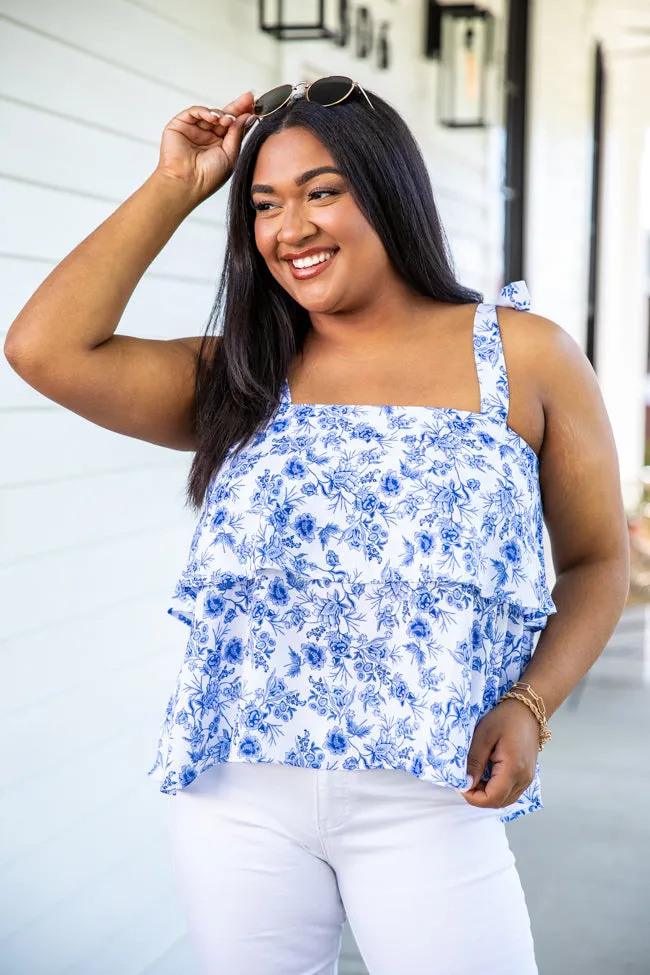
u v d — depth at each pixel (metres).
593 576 1.68
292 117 1.60
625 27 7.75
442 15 4.59
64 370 1.67
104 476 2.66
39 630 2.43
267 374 1.66
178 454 2.98
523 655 1.63
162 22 2.74
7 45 2.26
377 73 4.06
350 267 1.60
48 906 2.45
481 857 1.55
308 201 1.60
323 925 1.63
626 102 8.55
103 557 2.65
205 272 3.02
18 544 2.37
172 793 1.57
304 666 1.56
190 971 2.97
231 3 3.03
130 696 2.77
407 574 1.50
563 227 7.23
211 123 1.73
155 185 1.72
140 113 2.68
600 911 3.11
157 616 2.90
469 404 1.59
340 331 1.67
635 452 9.05
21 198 2.32
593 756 4.43
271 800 1.57
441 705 1.48
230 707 1.60
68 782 2.53
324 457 1.56
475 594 1.52
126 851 2.73
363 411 1.59
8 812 2.34
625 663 5.81
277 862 1.58
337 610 1.54
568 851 3.51
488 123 4.72
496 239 5.72
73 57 2.45
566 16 6.91
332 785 1.54
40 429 2.42
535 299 6.55
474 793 1.47
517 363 1.61
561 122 6.98
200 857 1.62
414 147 1.66
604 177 8.33
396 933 1.55
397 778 1.54
